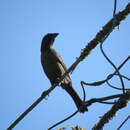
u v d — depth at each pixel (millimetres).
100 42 6469
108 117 5848
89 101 6340
